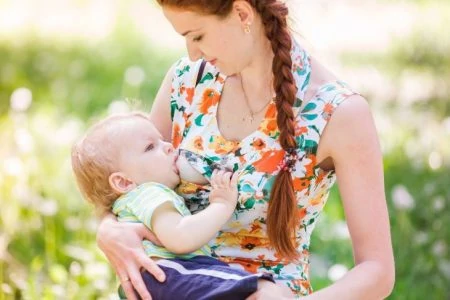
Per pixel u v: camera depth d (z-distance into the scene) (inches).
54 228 229.3
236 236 138.6
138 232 136.8
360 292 128.7
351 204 133.1
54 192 246.8
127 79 382.9
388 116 350.6
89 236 227.1
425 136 313.9
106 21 560.7
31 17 564.7
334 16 585.3
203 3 128.5
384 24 550.6
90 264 205.0
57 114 348.2
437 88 397.4
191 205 141.0
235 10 131.0
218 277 129.0
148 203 135.9
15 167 230.5
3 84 382.6
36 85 398.3
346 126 132.7
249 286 126.6
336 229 239.3
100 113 346.9
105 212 143.8
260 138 136.9
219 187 135.1
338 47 495.8
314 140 133.5
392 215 251.0
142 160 140.0
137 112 147.2
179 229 132.4
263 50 136.8
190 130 143.6
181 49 487.5
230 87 142.3
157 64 441.1
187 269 131.8
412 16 560.7
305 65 136.7
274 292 127.2
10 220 225.0
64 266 218.5
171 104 147.6
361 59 459.8
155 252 135.3
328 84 135.9
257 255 138.2
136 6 605.3
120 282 136.9
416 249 229.3
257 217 136.4
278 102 133.3
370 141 133.0
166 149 142.1
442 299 214.1
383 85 406.0
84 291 198.5
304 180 135.2
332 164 137.1
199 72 145.3
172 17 131.0
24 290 199.9
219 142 140.0
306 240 141.6
